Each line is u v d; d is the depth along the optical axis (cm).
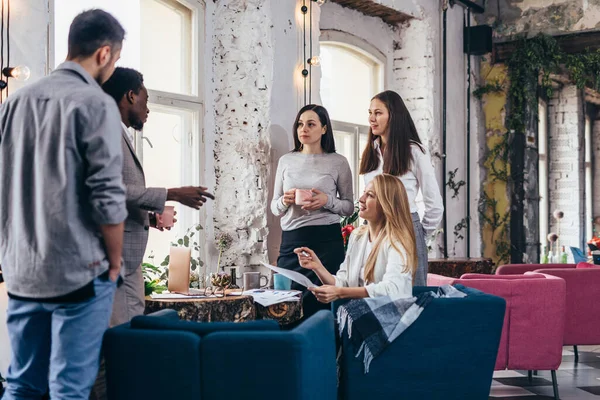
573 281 527
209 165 546
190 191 324
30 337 237
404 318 311
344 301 335
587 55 859
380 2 715
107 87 313
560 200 1221
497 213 907
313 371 236
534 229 916
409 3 766
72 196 225
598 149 1409
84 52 241
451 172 841
